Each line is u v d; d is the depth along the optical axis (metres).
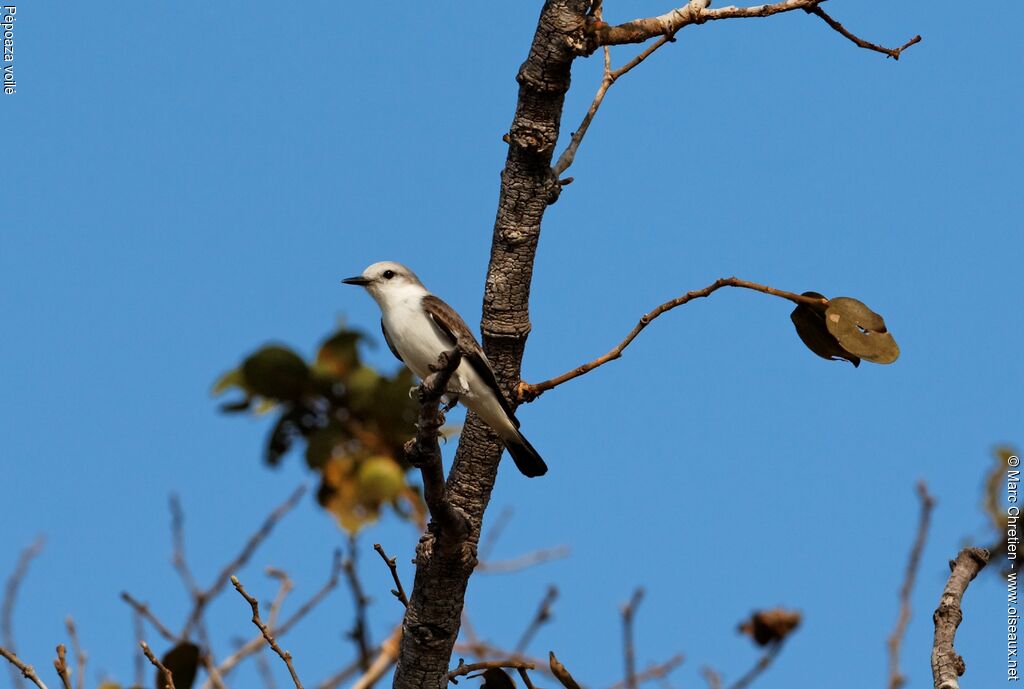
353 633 11.30
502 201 10.87
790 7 11.63
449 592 10.71
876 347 11.52
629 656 10.83
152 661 10.38
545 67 10.48
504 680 11.56
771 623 10.35
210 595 12.09
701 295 11.59
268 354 11.25
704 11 11.40
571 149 11.29
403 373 11.41
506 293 10.98
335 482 11.17
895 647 9.19
